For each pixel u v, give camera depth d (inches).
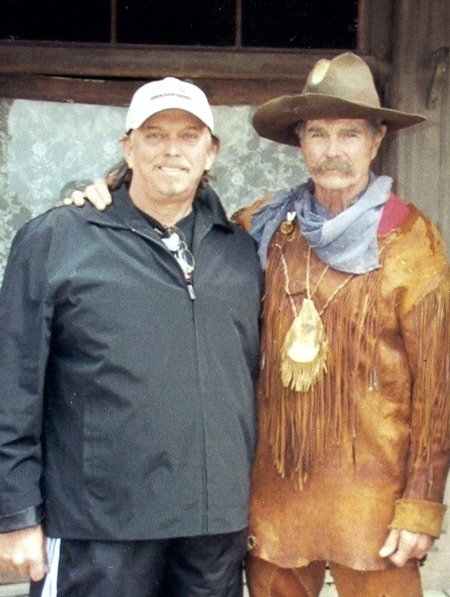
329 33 140.3
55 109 140.1
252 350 92.3
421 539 91.1
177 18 139.2
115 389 84.5
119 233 87.5
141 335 84.9
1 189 140.5
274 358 93.0
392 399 91.3
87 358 85.0
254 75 139.0
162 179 87.0
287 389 92.1
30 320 85.4
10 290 86.7
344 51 139.9
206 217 91.9
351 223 90.4
